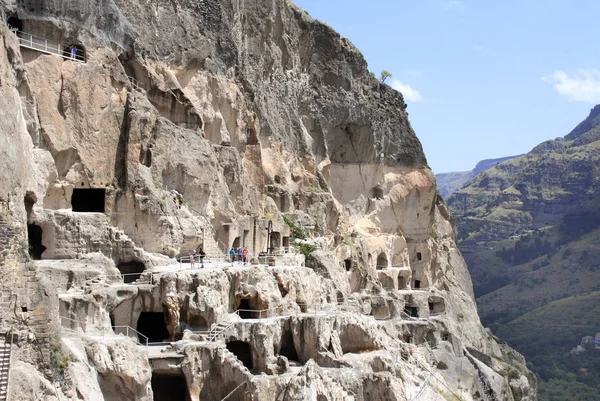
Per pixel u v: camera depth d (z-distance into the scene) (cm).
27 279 3378
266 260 5484
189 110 5478
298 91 7750
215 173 5431
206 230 5231
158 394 4244
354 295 7056
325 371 4594
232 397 4209
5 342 3241
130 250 4562
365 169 8419
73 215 4394
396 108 8931
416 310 8175
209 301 4419
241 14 6969
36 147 4297
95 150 4584
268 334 4525
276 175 6888
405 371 5475
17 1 4397
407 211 8738
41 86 4375
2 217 3416
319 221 7169
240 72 6462
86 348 3741
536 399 9400
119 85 4788
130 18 5453
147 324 4625
